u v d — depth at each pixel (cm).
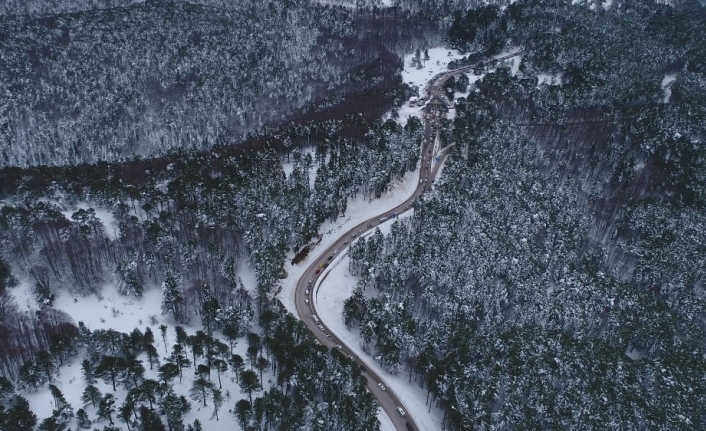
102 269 18162
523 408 12875
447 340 15175
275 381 14662
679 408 13350
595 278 18100
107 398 13038
